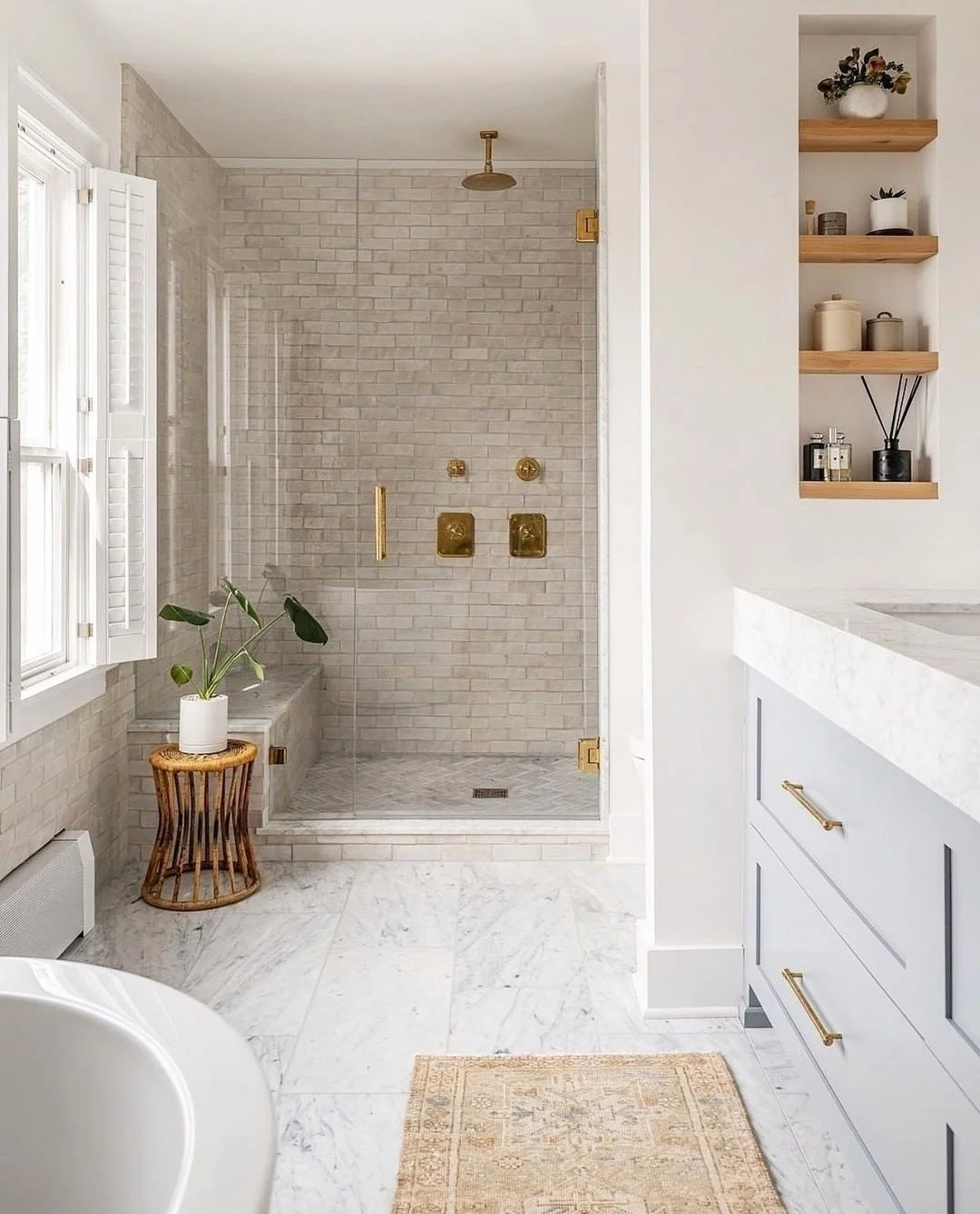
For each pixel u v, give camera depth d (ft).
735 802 8.33
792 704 6.98
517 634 12.46
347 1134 6.74
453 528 12.42
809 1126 6.84
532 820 12.46
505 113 13.28
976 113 8.16
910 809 4.91
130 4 10.26
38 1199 3.52
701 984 8.34
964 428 8.25
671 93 8.02
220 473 12.42
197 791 11.05
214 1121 2.83
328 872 11.80
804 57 8.63
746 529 8.21
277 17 10.58
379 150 14.57
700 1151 6.49
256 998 8.67
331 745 12.54
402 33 10.94
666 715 8.27
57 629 10.61
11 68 7.98
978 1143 4.20
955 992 4.47
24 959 3.96
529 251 12.17
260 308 12.30
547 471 12.35
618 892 11.18
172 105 13.02
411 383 12.32
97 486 10.78
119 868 11.85
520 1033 8.07
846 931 5.83
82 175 10.75
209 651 12.48
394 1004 8.58
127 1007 3.56
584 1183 6.19
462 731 12.54
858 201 8.66
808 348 8.68
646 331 8.24
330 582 12.50
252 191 12.23
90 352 10.79
